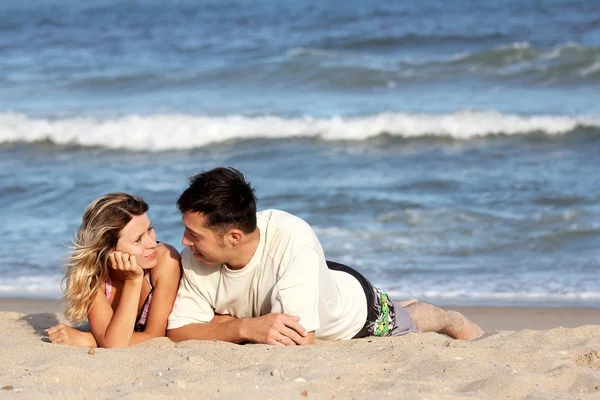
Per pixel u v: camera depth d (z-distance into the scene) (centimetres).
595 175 1984
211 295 766
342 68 3434
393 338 803
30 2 7925
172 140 2586
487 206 1702
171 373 631
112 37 5000
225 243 704
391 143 2539
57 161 2403
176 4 7144
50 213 1747
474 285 1252
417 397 562
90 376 636
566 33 4428
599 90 3136
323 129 2606
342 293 785
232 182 696
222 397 554
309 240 736
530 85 3247
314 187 1928
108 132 2633
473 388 598
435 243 1477
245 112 2902
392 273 1318
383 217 1641
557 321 1062
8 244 1509
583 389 606
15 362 689
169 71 3728
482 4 5881
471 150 2400
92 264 754
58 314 957
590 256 1387
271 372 630
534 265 1350
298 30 4956
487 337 834
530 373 638
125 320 754
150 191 1930
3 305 1155
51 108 3045
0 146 2597
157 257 779
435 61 3559
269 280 733
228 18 5825
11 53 4469
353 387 602
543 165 2142
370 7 6100
